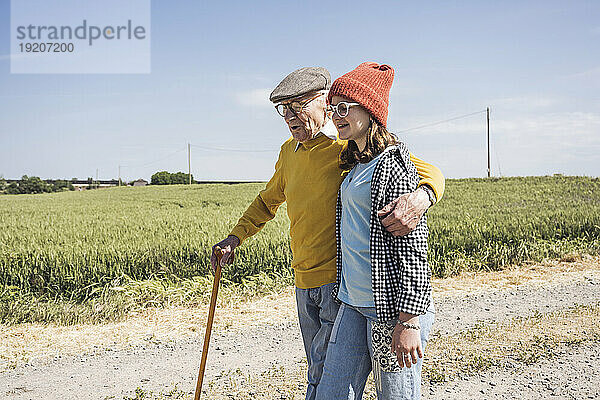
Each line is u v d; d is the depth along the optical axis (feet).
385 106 9.29
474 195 89.04
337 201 9.87
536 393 14.49
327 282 10.73
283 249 32.55
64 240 37.70
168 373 17.25
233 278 29.45
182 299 26.04
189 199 102.32
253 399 14.56
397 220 8.25
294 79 10.82
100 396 15.46
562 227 42.88
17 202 105.60
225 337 21.09
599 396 14.29
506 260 34.60
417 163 9.32
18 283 28.45
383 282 8.53
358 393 9.53
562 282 30.07
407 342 8.31
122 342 20.63
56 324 22.94
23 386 16.33
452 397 14.30
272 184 12.54
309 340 11.29
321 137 10.91
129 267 29.81
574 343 18.24
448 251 35.35
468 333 19.98
